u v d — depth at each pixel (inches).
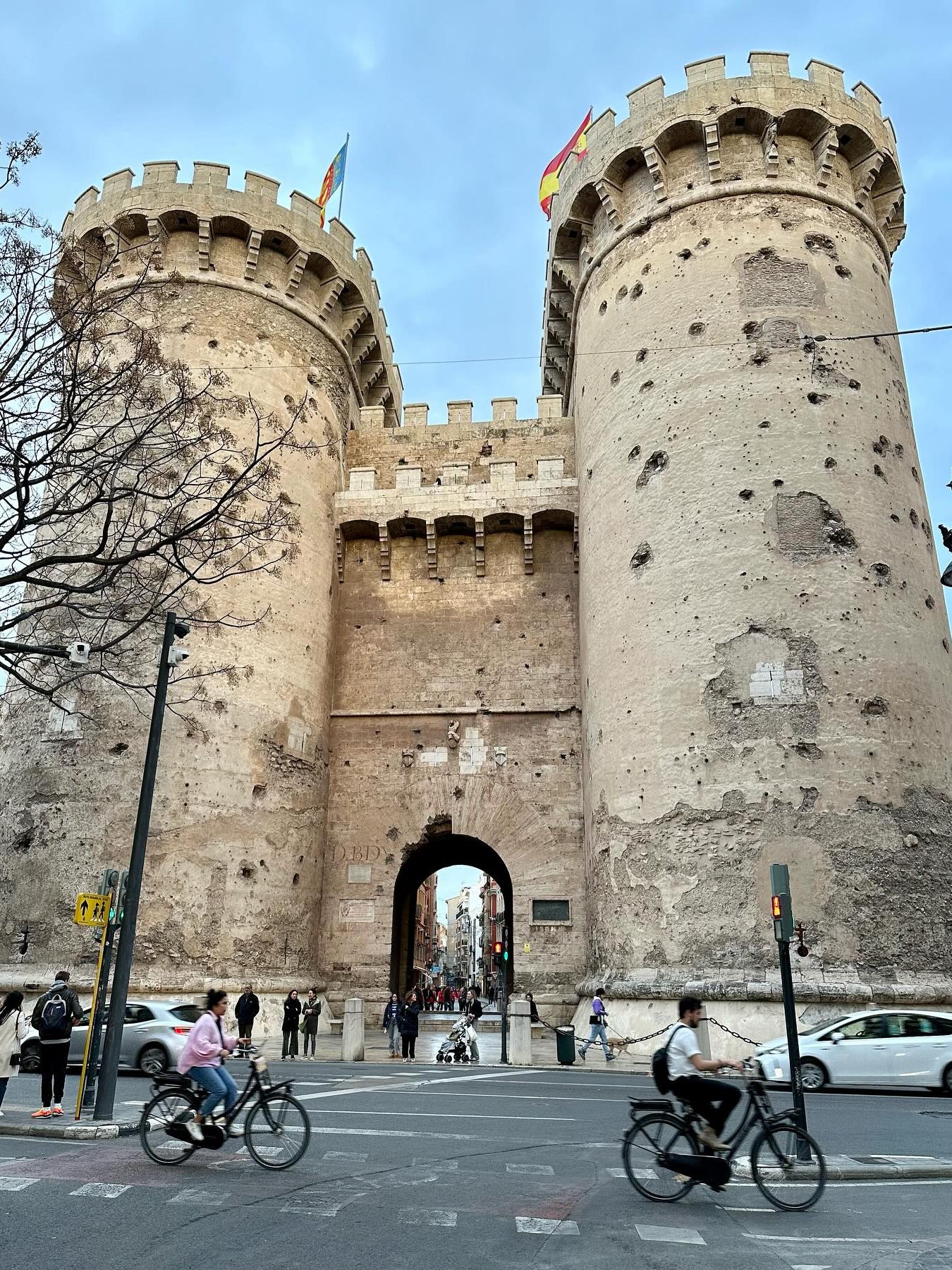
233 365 1131.9
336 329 1293.1
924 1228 282.5
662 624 920.3
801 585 876.6
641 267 1081.4
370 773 1154.7
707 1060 323.9
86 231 1193.4
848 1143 416.2
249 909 967.6
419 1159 361.4
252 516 1087.0
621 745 926.4
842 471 917.2
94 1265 227.1
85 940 899.4
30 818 954.1
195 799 958.4
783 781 821.9
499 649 1195.3
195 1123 347.3
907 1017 642.2
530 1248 250.5
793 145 1063.0
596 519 1059.3
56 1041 465.1
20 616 568.1
